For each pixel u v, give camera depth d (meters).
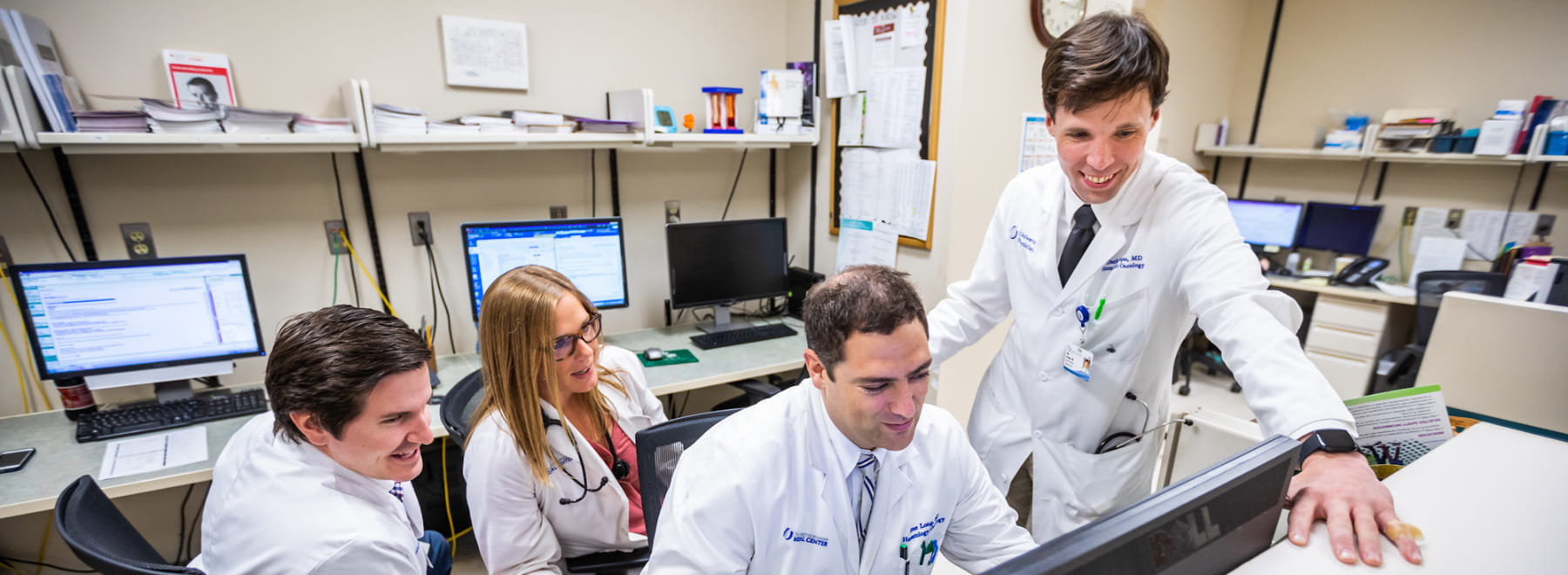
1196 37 3.79
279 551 0.91
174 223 1.92
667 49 2.57
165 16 1.79
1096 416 1.30
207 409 1.79
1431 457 0.66
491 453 1.27
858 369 0.77
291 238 2.08
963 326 1.48
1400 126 3.30
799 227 3.00
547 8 2.31
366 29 2.04
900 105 2.36
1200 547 0.54
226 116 1.72
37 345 1.67
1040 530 1.41
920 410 0.83
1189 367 3.69
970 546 1.09
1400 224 3.57
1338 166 3.75
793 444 0.93
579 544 1.46
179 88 1.83
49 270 1.63
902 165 2.40
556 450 1.37
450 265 2.35
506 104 2.32
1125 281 1.21
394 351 0.94
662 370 2.17
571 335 1.35
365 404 0.93
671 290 2.46
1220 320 1.03
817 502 0.92
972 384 2.64
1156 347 1.26
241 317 1.86
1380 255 3.67
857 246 2.67
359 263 2.20
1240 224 4.03
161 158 1.87
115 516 1.16
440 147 2.02
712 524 0.88
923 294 2.43
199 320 1.81
